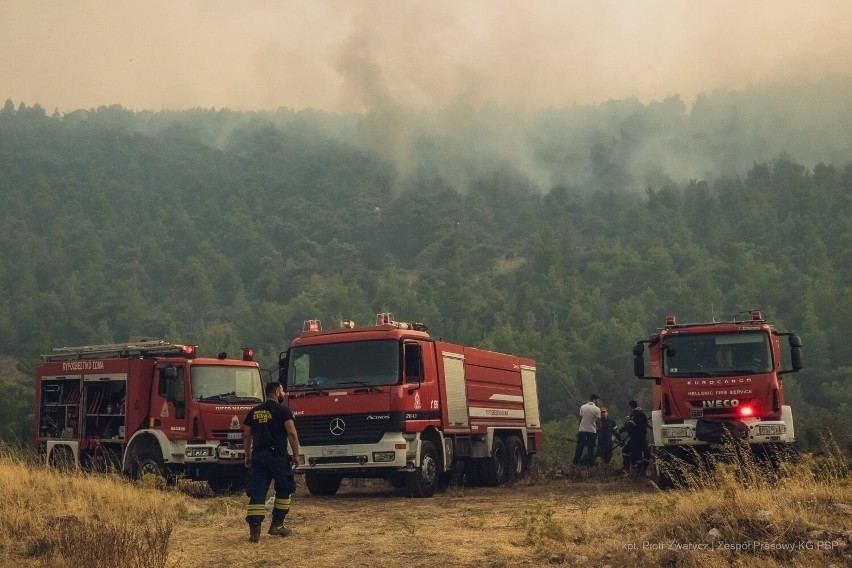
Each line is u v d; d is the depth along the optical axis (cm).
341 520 1320
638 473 2189
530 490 1933
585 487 1941
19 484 1373
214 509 1412
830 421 2156
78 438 2031
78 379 2066
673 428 1698
